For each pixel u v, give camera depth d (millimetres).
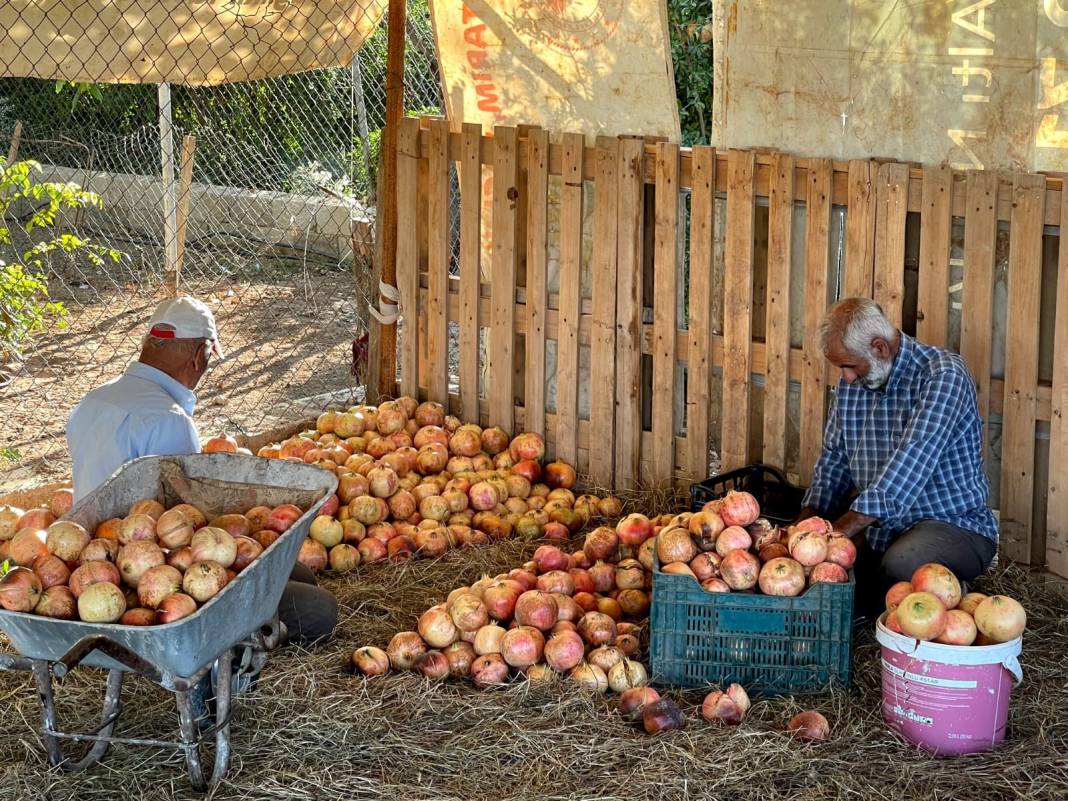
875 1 5980
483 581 5418
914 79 5945
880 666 5105
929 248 5941
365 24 8086
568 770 4465
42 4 6832
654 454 6973
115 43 7223
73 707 4781
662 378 6852
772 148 6383
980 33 5754
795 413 6605
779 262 6352
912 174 5945
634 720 4781
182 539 4285
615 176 6777
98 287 12453
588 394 7277
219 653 4113
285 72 8039
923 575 4629
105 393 4840
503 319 7352
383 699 4902
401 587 6023
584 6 6906
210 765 4430
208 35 7449
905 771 4414
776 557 4930
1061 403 5754
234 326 11172
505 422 7461
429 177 7484
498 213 7234
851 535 5180
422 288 7742
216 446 6270
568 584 5453
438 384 7691
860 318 5289
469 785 4391
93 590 3959
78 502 4367
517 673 5066
